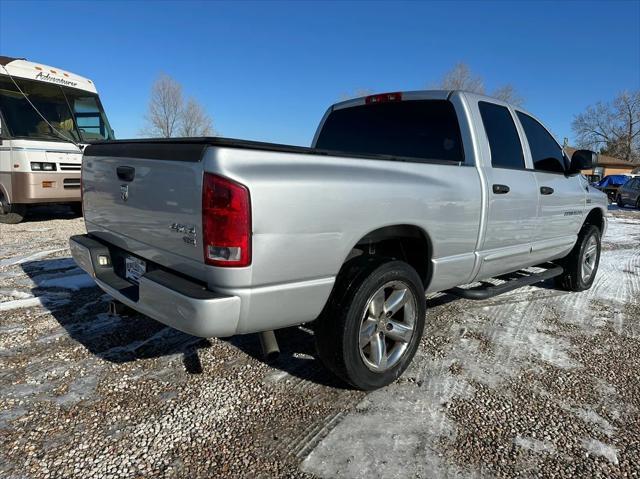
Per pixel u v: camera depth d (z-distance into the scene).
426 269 3.25
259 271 2.26
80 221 9.56
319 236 2.43
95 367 3.15
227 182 2.15
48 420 2.55
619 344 3.92
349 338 2.69
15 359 3.24
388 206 2.75
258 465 2.26
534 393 3.04
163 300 2.37
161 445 2.38
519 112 4.36
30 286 4.84
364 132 4.28
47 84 9.34
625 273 6.71
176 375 3.08
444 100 3.77
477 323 4.24
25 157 8.46
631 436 2.62
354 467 2.26
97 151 3.26
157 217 2.60
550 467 2.33
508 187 3.76
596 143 67.31
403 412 2.75
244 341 3.64
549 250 4.64
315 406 2.78
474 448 2.45
